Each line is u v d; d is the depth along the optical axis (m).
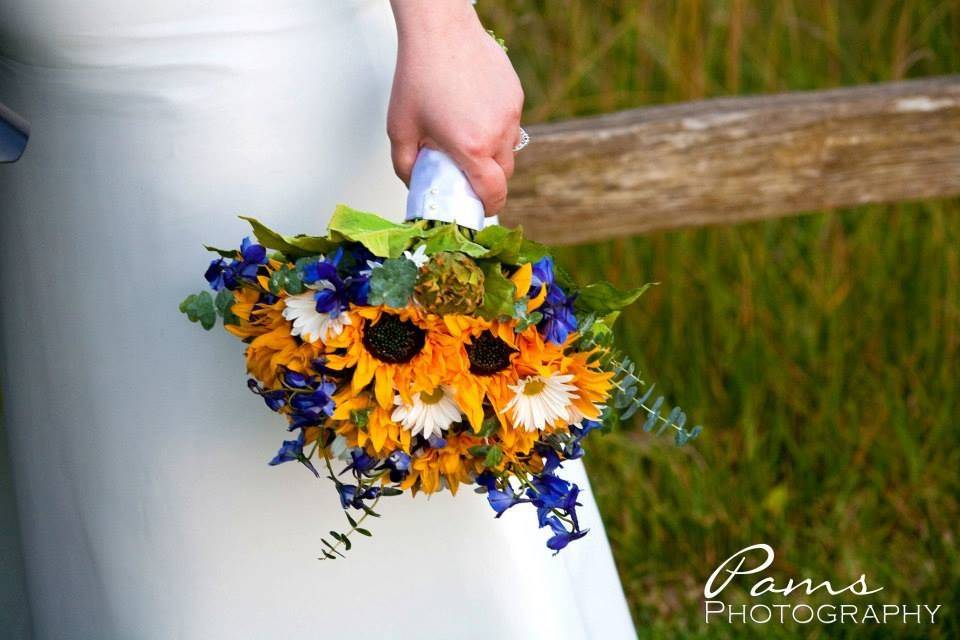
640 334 3.11
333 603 2.01
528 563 2.02
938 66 3.35
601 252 3.13
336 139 1.95
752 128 2.76
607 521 2.91
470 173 1.85
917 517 2.96
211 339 1.96
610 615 2.13
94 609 2.05
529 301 1.78
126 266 1.95
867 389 3.12
